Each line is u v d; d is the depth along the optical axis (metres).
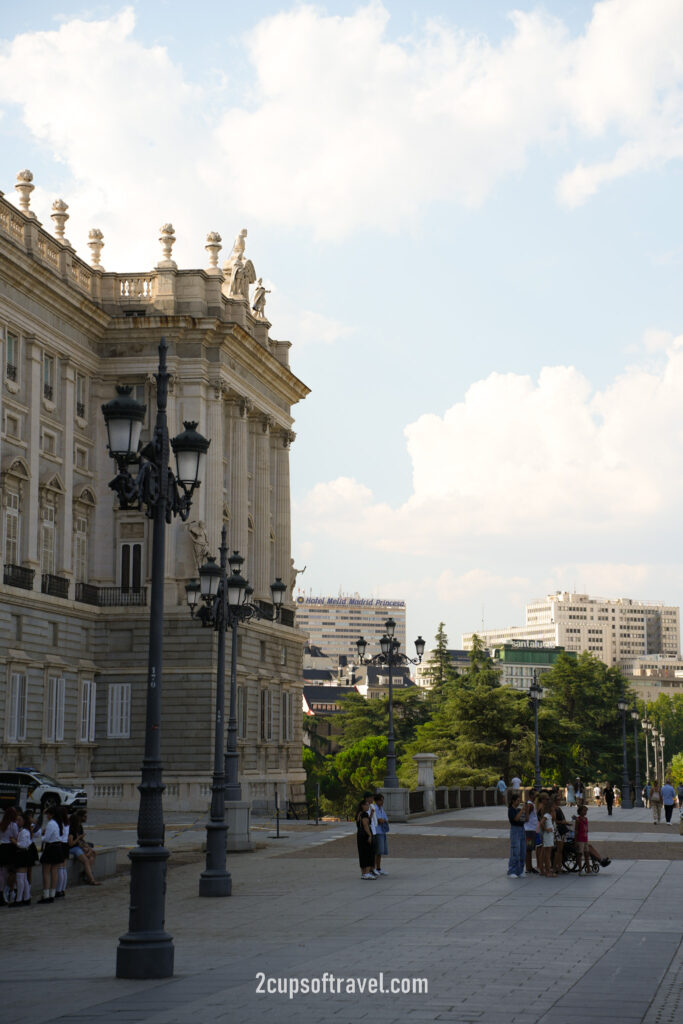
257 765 75.94
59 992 16.14
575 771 120.19
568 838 33.12
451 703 111.56
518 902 26.16
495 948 19.31
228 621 35.50
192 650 68.06
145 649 68.50
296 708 83.50
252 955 19.23
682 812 48.62
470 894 27.97
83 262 69.75
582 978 16.33
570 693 139.00
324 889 29.95
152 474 19.17
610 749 135.88
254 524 79.06
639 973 16.75
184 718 67.56
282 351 85.06
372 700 144.62
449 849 41.75
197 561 68.19
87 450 69.69
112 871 34.69
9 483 60.28
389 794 56.50
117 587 69.25
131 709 68.44
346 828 53.88
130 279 71.31
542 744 109.50
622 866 34.75
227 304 73.94
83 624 67.62
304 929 22.64
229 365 72.81
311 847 43.84
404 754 126.56
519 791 33.53
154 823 17.52
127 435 18.78
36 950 21.50
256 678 75.38
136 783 66.75
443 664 147.38
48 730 63.22
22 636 61.03
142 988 16.20
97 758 68.19
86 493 68.56
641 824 57.31
